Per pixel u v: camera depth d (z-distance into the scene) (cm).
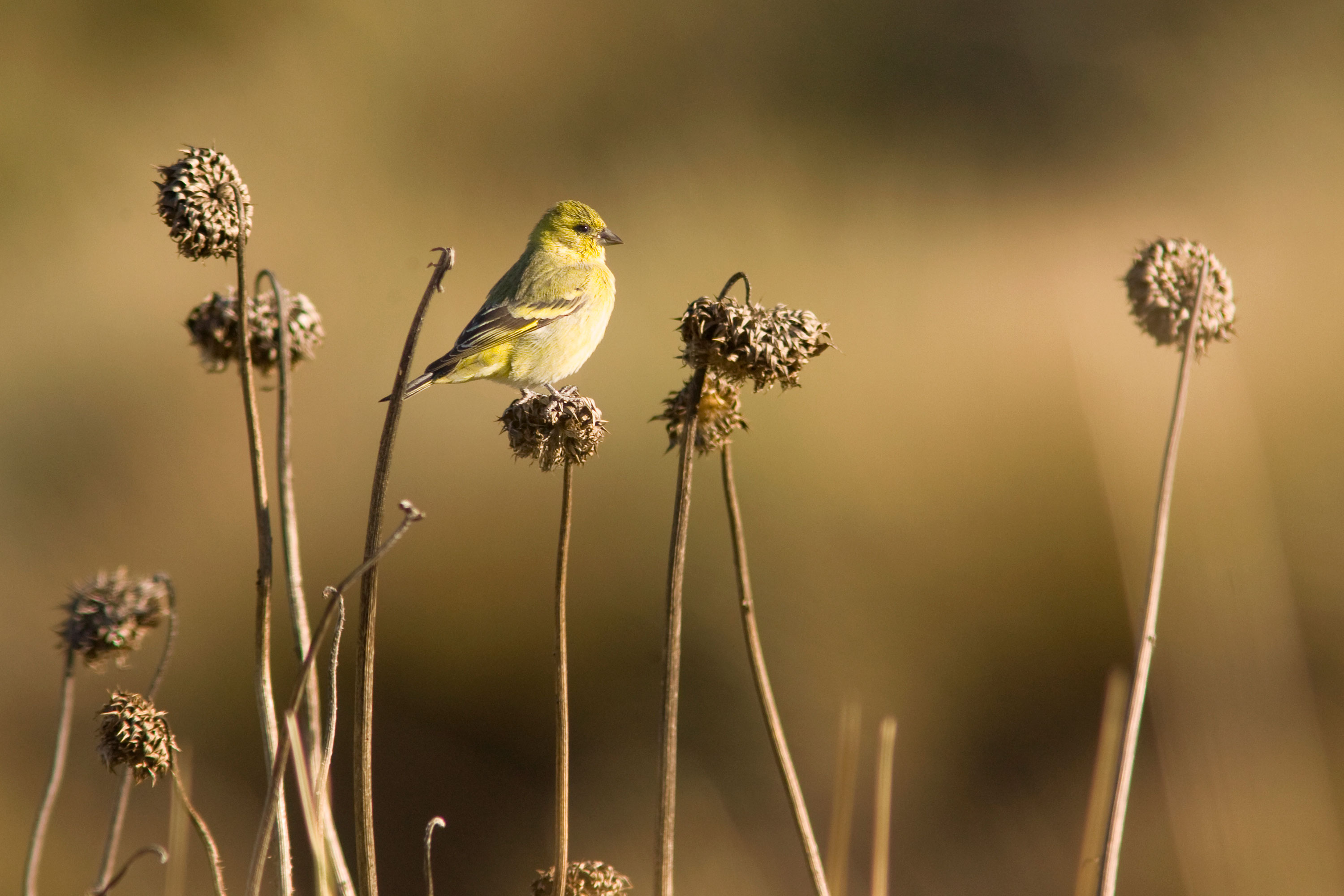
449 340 1541
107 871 399
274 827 367
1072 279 1631
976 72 3056
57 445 1448
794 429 1272
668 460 1283
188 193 368
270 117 2266
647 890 1065
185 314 1652
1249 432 956
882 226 1925
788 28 2997
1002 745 1164
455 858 1115
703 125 2600
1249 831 794
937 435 1279
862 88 3012
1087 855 495
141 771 404
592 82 2666
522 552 1245
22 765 1199
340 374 1462
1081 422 1245
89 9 2272
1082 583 1192
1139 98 2869
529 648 1205
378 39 2472
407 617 1225
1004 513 1227
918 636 1186
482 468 1316
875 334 1437
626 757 1145
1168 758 863
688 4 2906
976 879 1080
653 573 1215
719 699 1161
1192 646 895
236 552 1331
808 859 386
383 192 2108
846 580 1201
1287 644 888
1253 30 2952
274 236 1794
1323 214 2003
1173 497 1012
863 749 1135
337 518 1311
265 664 370
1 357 1533
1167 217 2320
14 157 1986
